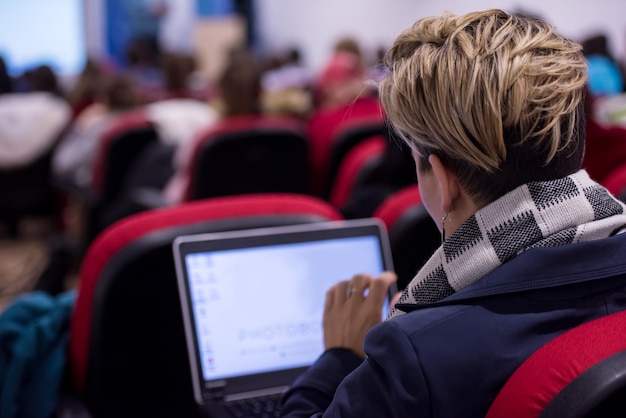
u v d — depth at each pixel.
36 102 5.41
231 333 1.32
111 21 10.66
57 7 10.30
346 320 1.09
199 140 3.49
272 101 4.89
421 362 0.83
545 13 7.51
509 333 0.85
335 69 6.33
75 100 5.82
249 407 1.28
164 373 1.54
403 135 0.95
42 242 5.61
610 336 0.82
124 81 4.77
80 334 1.48
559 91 0.86
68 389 1.57
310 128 4.35
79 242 4.45
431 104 0.88
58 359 1.51
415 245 1.82
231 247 1.35
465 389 0.83
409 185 2.19
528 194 0.87
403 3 8.91
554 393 0.79
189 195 3.56
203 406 1.29
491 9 0.94
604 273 0.86
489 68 0.86
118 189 4.15
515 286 0.85
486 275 0.88
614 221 0.89
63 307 1.56
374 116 4.29
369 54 8.98
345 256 1.39
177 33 11.02
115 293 1.42
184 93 5.46
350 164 3.10
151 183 3.99
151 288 1.45
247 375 1.32
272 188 3.67
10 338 1.52
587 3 7.11
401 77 0.91
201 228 1.45
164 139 4.35
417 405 0.82
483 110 0.85
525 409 0.80
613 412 0.78
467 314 0.86
